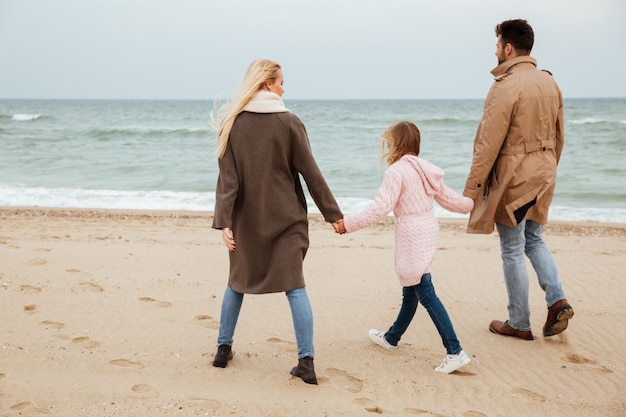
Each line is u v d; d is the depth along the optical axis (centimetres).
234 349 424
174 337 445
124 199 1376
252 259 362
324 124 4259
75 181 1698
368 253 740
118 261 657
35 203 1314
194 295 550
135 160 2170
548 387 373
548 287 434
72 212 1153
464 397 356
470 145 2753
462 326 486
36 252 678
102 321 472
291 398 343
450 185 1702
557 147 459
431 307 388
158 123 4928
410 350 432
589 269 668
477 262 698
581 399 356
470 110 7962
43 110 8581
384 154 400
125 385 354
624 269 668
